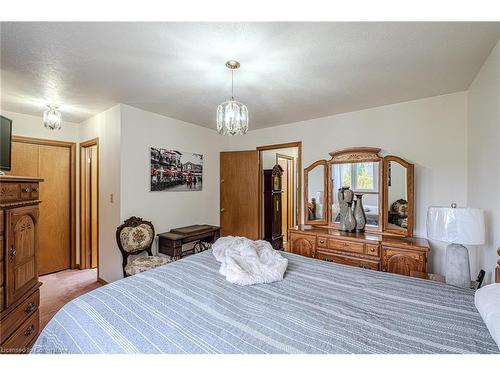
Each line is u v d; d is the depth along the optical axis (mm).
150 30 1373
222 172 4000
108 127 2834
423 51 1612
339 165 2971
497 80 1521
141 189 2869
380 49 1589
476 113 1999
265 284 1409
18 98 2461
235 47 1562
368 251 2420
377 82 2123
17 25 1309
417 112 2553
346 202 2877
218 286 1376
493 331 819
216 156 3967
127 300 1192
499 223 1539
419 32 1402
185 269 1627
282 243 4652
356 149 2793
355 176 2857
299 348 854
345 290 1328
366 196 2783
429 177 2490
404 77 2023
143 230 2771
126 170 2711
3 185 1442
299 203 3404
